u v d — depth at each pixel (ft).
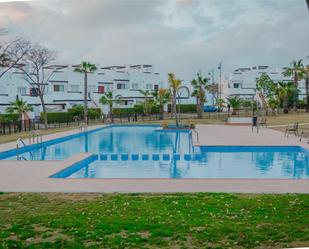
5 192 31.99
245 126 109.40
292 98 175.83
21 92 152.97
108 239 20.77
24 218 24.66
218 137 77.87
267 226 22.47
